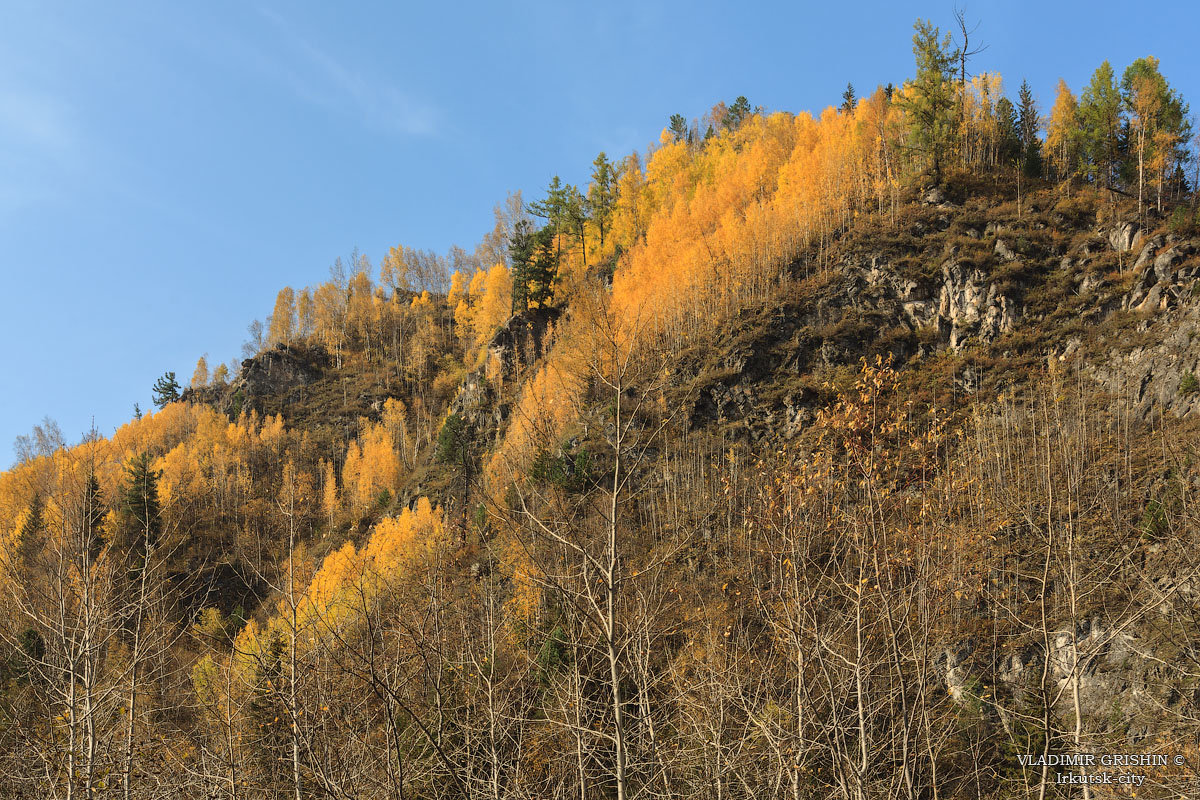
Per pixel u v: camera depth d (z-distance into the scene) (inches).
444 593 454.6
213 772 436.1
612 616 333.7
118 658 530.0
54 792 455.5
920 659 386.3
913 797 378.9
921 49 3024.1
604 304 369.7
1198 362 1715.1
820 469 434.0
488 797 386.6
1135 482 1235.2
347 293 5821.9
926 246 2600.9
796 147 3543.3
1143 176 2596.0
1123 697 628.7
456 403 3550.7
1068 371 2001.7
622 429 349.4
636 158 4579.2
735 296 2655.0
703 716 444.5
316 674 380.8
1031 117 3112.7
